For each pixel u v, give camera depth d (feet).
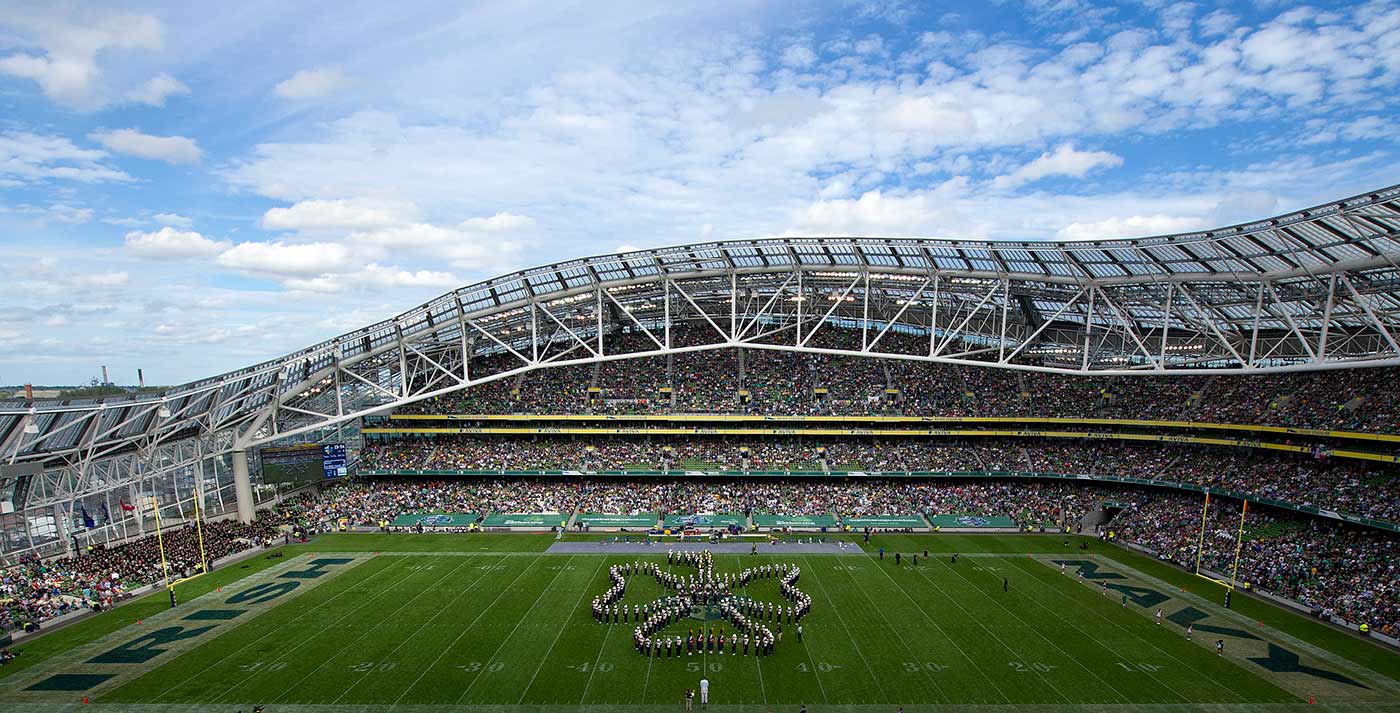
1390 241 174.81
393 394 286.25
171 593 180.75
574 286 282.36
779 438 317.63
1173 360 299.79
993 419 303.07
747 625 158.10
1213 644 154.40
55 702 127.54
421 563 220.23
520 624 164.45
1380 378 240.53
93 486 229.86
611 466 299.58
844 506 281.33
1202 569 210.59
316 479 321.93
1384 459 212.02
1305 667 142.31
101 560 210.59
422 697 128.16
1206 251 213.25
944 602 181.57
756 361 350.02
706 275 282.15
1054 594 188.75
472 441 320.50
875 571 210.59
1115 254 231.71
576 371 345.72
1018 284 275.80
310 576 206.80
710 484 300.20
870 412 309.42
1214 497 252.01
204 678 136.77
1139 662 144.46
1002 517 273.75
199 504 252.01
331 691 130.82
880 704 126.00
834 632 159.84
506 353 354.13
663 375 339.98
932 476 293.84
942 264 262.26
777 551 234.58
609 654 146.61
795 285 302.45
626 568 208.13
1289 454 248.93
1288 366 213.05
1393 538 200.85
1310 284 212.64
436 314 279.28
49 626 165.89
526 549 237.66
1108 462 287.69
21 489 210.18
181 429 254.27
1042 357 329.31
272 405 274.57
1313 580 187.62
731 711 123.03
